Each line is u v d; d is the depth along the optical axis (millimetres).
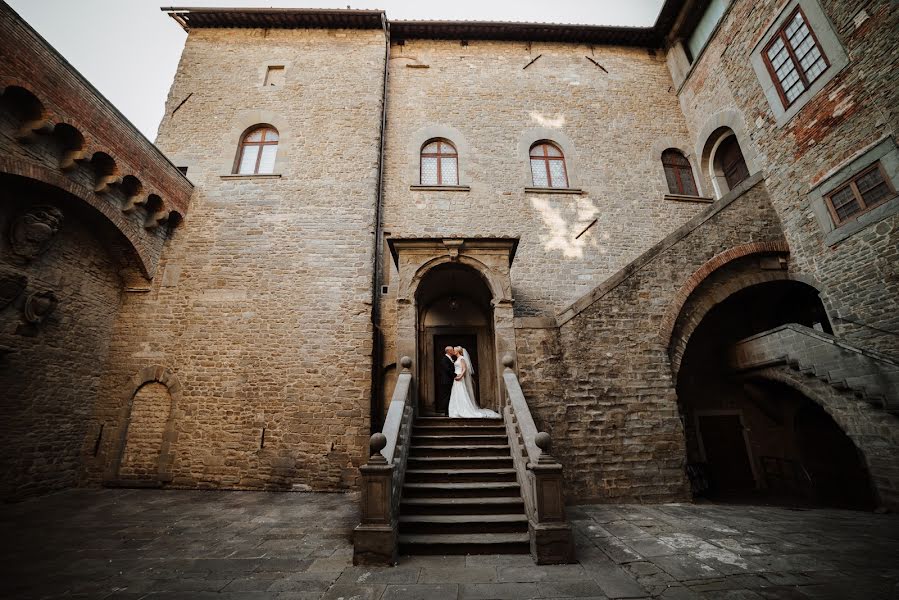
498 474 6012
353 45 12102
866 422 6672
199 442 8453
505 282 8086
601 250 11125
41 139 6824
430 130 11898
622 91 13141
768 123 9703
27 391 7273
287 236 9891
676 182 12375
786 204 9125
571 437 7289
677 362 8039
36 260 7301
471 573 4336
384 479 4887
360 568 4500
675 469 7293
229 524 6098
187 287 9406
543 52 13367
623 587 3965
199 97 11312
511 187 11484
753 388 9852
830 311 8250
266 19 12070
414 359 7727
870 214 7508
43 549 5004
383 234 10805
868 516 6320
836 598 3656
